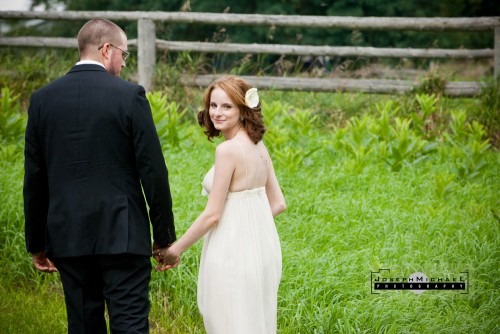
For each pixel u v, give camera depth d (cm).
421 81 1772
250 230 578
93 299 584
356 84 1800
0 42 1942
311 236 920
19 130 1341
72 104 554
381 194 1096
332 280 766
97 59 571
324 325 701
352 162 1198
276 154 1225
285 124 1415
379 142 1347
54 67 1939
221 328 577
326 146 1369
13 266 873
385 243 879
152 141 550
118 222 551
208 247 587
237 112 583
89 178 552
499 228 934
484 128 1588
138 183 568
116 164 554
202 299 597
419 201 1068
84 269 571
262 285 584
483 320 708
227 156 569
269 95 1844
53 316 762
